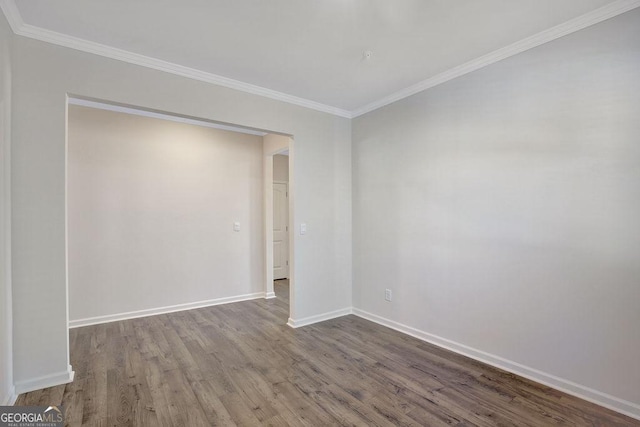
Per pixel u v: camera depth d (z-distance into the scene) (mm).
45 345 2365
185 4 2039
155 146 4203
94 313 3795
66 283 2445
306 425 1985
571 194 2277
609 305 2119
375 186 3875
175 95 2895
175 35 2406
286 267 6684
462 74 2926
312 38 2449
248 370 2682
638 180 2006
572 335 2279
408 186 3461
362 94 3580
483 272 2793
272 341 3299
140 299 4074
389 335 3463
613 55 2088
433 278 3219
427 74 3080
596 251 2170
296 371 2666
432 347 3137
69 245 3664
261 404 2205
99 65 2553
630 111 2031
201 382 2486
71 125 3689
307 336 3432
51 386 2387
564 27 2270
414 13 2139
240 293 4879
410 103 3428
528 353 2510
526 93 2498
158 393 2330
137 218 4066
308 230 3838
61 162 2416
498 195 2682
